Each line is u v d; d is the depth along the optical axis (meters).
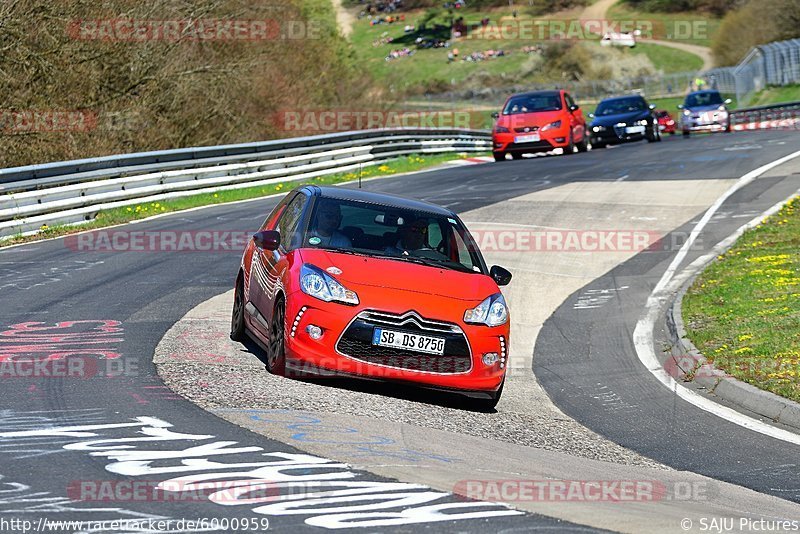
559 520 17.45
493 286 29.69
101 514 15.86
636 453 25.44
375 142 103.50
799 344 35.34
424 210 32.25
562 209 68.25
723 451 26.11
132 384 25.73
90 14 88.81
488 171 92.50
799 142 101.44
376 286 27.52
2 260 47.22
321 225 30.44
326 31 143.88
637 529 17.48
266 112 113.56
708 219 63.97
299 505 16.95
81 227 59.41
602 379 34.31
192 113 100.38
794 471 24.38
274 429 22.33
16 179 56.91
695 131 131.00
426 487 18.86
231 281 44.50
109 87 92.88
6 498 16.45
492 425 26.56
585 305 45.50
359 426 23.72
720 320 40.09
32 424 21.42
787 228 58.38
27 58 83.69
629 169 87.56
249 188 81.44
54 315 35.00
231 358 30.17
